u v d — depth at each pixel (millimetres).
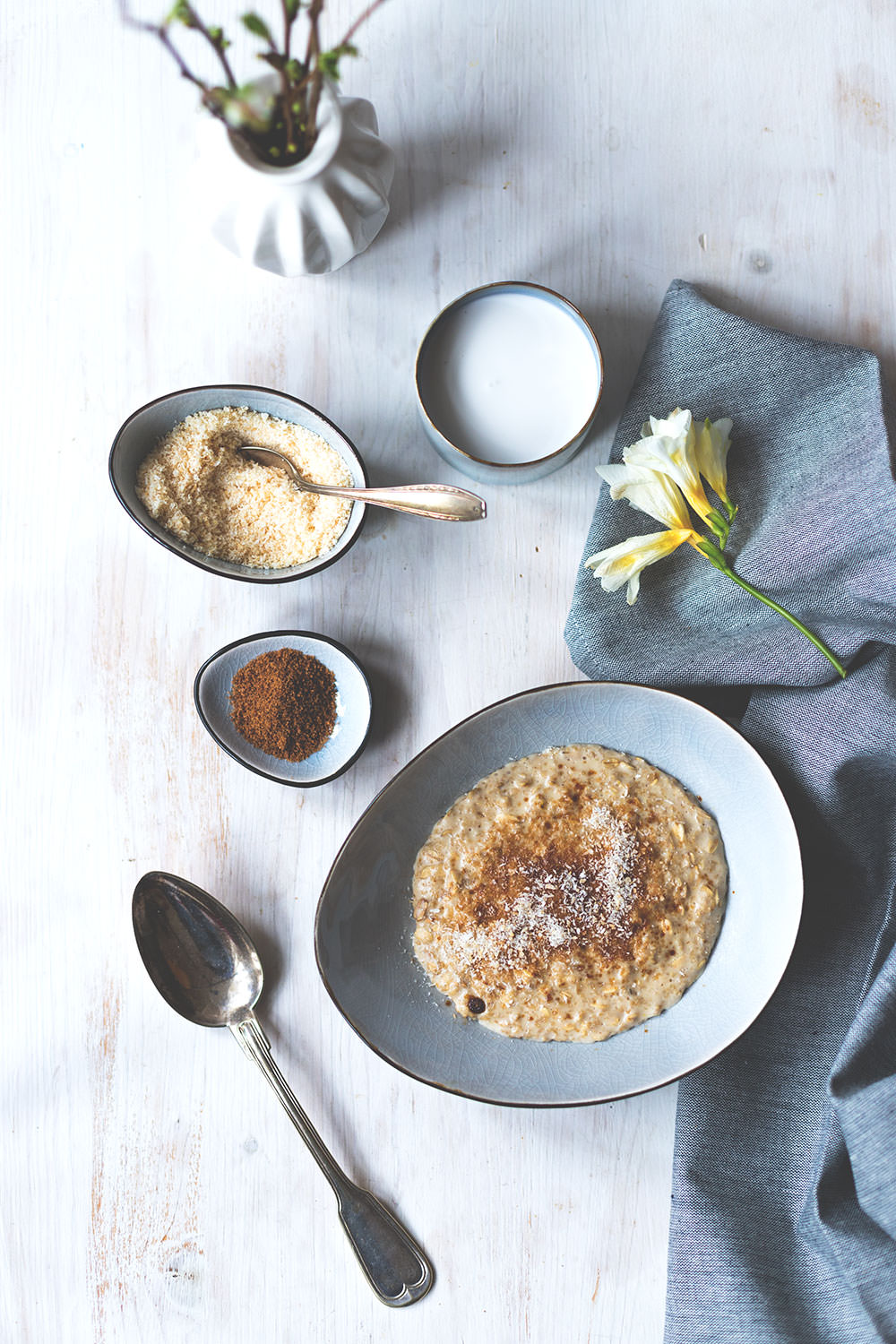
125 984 811
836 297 814
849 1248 759
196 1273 799
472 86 814
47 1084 808
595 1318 791
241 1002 798
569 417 792
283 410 787
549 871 782
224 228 761
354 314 814
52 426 818
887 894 787
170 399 775
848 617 779
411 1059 779
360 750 787
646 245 814
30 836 813
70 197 817
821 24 815
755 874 779
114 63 816
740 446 794
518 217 814
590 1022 777
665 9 814
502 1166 797
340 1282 798
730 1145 780
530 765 791
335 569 812
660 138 815
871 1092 748
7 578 817
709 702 813
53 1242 802
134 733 814
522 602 812
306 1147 801
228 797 811
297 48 814
